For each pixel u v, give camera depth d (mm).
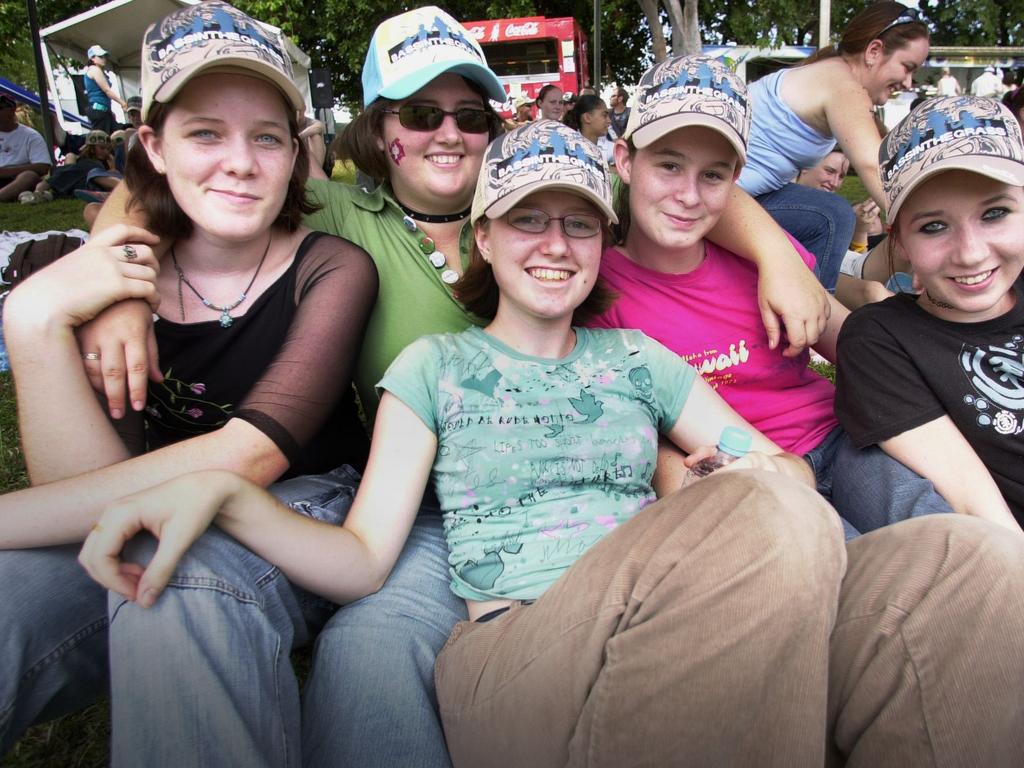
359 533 1643
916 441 1915
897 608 1238
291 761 1316
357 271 1854
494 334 1942
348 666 1491
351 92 26938
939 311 2002
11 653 1285
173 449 1534
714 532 1191
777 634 1125
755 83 3590
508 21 20844
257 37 1682
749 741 1151
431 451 1773
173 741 1188
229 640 1253
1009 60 23234
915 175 1865
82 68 18844
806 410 2246
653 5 16406
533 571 1646
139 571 1279
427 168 2180
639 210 2121
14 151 10797
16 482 2637
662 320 2199
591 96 9062
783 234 2244
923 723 1192
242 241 1789
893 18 3377
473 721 1398
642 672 1160
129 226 1663
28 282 1523
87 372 1550
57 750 1653
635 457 1807
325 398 1730
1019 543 1252
